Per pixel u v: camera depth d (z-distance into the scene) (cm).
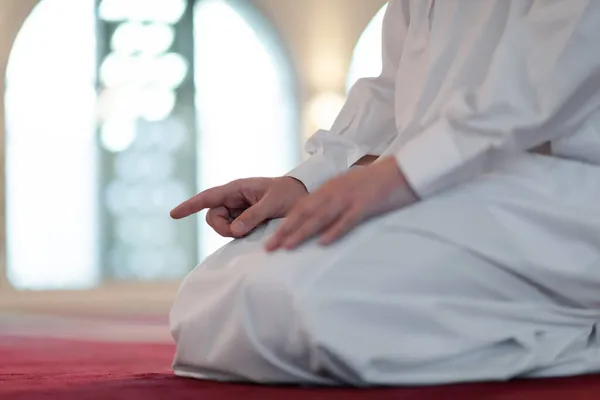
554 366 185
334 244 180
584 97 185
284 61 1363
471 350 181
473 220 185
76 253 1337
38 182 1323
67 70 1322
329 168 224
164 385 194
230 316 187
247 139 1373
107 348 440
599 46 178
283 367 181
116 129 1341
